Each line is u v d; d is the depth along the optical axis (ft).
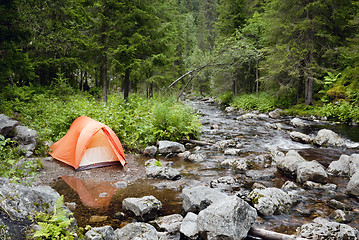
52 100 46.06
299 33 70.69
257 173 24.76
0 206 10.36
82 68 61.98
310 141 39.09
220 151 34.63
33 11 34.91
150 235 13.35
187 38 175.83
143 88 65.00
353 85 62.23
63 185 21.48
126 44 48.98
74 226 11.80
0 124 25.09
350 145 37.52
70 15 45.88
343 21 67.67
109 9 48.03
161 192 20.57
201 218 13.92
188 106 45.27
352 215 16.52
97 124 27.09
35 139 27.30
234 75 101.04
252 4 105.19
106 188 21.13
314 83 77.66
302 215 16.72
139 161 28.91
